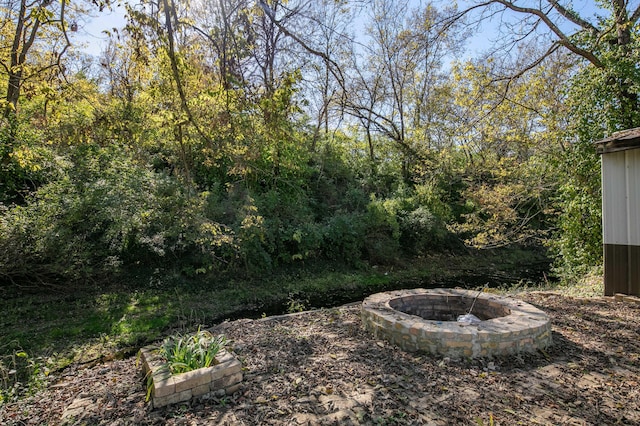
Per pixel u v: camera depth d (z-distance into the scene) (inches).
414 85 588.7
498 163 399.5
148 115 205.0
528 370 122.4
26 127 279.9
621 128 283.4
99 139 188.9
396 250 471.8
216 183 364.8
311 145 461.7
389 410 98.2
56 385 128.5
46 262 263.7
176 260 339.0
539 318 147.5
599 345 143.7
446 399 103.8
